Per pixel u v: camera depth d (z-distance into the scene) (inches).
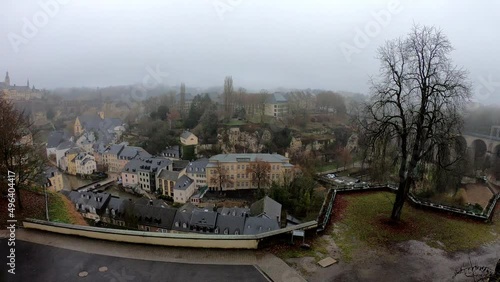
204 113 3727.9
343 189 876.6
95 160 3284.9
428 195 1130.7
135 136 3858.3
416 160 658.8
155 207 1779.0
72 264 514.0
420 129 639.8
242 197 2418.8
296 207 1795.0
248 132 3393.2
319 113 4156.0
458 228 687.1
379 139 703.7
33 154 1020.5
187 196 2390.5
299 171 2600.9
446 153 658.8
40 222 629.6
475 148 2488.9
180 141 3440.0
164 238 570.9
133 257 536.4
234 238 566.9
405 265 542.6
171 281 475.2
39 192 1022.4
